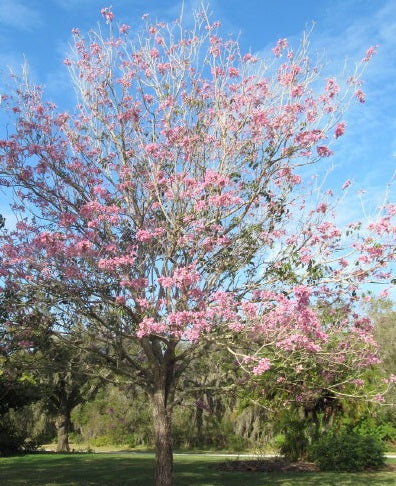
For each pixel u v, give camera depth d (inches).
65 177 357.1
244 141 351.3
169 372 365.1
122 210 345.1
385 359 990.4
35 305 328.2
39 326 335.3
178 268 313.4
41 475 545.0
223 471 606.9
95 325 352.8
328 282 306.8
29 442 904.9
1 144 354.3
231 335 303.7
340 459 618.2
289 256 317.4
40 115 373.1
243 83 362.0
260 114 338.6
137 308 323.6
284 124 336.2
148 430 1224.2
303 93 337.4
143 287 315.3
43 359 359.6
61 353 369.4
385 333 1005.8
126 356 360.5
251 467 626.8
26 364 359.6
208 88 378.6
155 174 357.1
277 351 315.6
